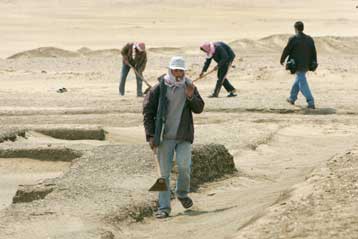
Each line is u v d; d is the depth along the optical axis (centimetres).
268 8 15500
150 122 1900
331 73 5672
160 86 1889
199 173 2353
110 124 3594
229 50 4319
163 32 10719
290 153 2895
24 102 4347
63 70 6488
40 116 3803
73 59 7219
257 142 3045
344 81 5303
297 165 2644
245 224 1591
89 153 2525
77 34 10419
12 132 3091
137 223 1855
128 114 3862
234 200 2066
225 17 13388
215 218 1830
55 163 2772
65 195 2005
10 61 7012
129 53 4562
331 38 8425
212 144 2503
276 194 1975
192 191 2262
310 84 5156
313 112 3853
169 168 1923
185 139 1908
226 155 2511
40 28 11119
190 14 13838
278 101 4088
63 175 2267
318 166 2230
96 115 3844
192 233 1706
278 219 1503
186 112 1906
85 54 7812
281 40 8662
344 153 2258
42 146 2839
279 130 3350
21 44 9288
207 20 12750
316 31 11181
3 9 14000
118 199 1958
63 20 12425
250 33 10838
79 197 1983
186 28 11300
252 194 2102
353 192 1661
